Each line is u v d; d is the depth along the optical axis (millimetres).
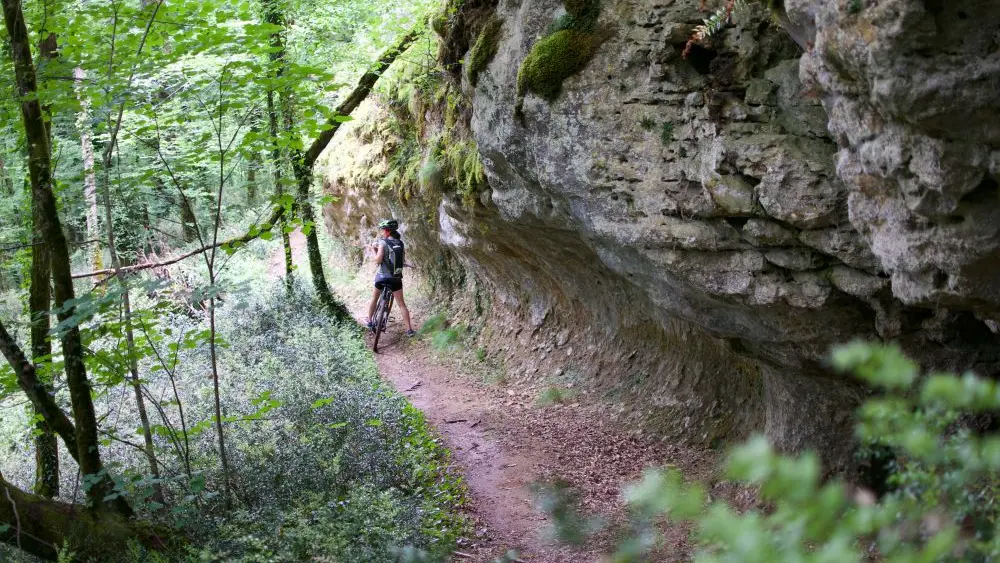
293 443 7215
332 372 9594
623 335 9414
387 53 11445
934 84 2988
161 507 6223
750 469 1527
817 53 3457
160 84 6664
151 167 6535
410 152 13555
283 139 6660
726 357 7645
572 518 3621
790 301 4695
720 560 1564
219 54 6461
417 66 11242
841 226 4316
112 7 6086
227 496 6312
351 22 11977
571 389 9586
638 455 7633
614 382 9164
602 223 5594
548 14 5816
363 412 8133
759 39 4754
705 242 4934
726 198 4641
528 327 11344
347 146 18062
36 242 6188
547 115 5707
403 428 8312
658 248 5211
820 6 3352
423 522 6242
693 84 5051
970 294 3457
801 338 4973
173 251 17000
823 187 4309
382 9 11266
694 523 5254
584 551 5562
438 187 10453
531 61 5688
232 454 6980
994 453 1737
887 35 3018
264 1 10578
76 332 5672
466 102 9172
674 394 8188
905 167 3311
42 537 5512
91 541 5508
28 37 6363
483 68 6551
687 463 7250
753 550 1510
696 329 7875
